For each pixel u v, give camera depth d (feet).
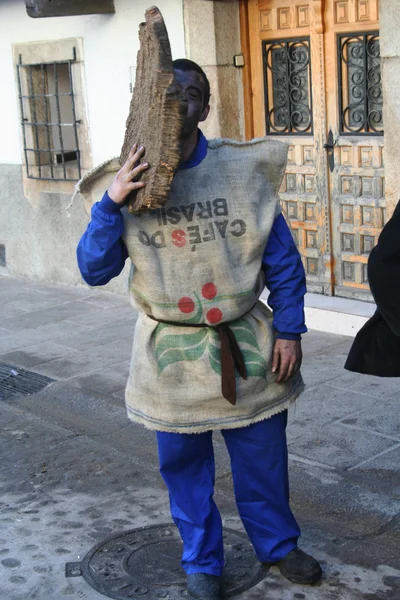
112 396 18.07
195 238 9.70
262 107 22.41
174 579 11.07
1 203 29.60
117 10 24.12
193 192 9.69
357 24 19.81
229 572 11.10
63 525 12.72
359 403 16.37
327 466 13.93
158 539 12.14
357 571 11.02
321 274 22.02
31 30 27.04
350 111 20.53
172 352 10.04
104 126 25.63
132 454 15.26
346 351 19.38
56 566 11.56
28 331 23.17
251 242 9.90
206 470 10.69
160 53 8.75
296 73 21.47
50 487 14.08
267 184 10.11
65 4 23.20
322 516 12.51
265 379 10.22
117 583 11.06
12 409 17.90
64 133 28.78
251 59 22.31
